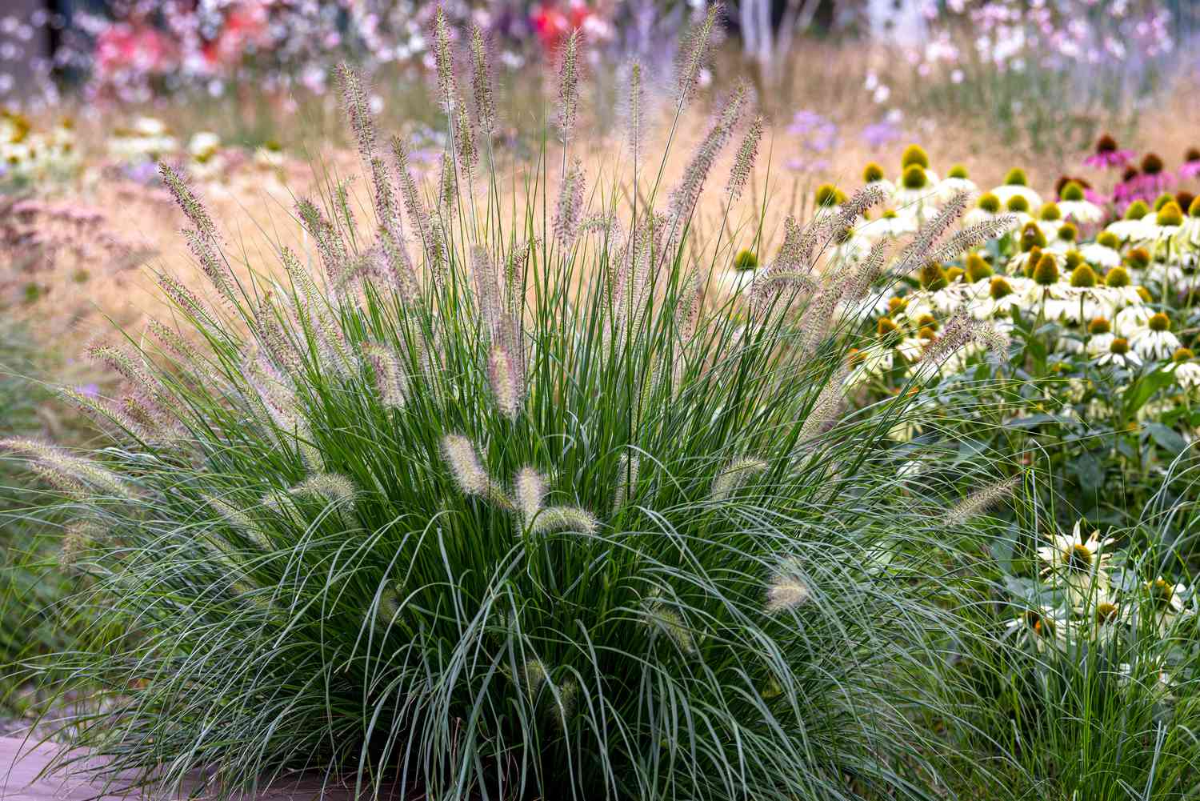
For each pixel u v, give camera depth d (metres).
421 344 3.02
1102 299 4.55
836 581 2.90
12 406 5.24
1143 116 9.99
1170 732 3.07
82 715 3.38
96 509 3.34
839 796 2.81
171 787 2.98
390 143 3.19
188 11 15.43
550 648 2.91
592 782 2.99
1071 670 3.27
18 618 4.12
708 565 2.99
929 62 11.98
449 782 3.02
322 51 13.73
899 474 3.39
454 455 2.66
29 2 17.81
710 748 2.86
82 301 6.49
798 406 3.25
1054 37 11.60
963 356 4.45
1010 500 3.93
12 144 10.49
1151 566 3.47
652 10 12.63
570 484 2.94
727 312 3.38
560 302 3.26
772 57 12.95
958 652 3.23
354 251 3.22
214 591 3.22
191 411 3.46
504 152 3.62
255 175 7.97
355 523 3.04
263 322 3.15
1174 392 4.62
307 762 3.08
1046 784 3.12
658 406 3.10
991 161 8.40
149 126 10.81
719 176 6.61
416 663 3.04
